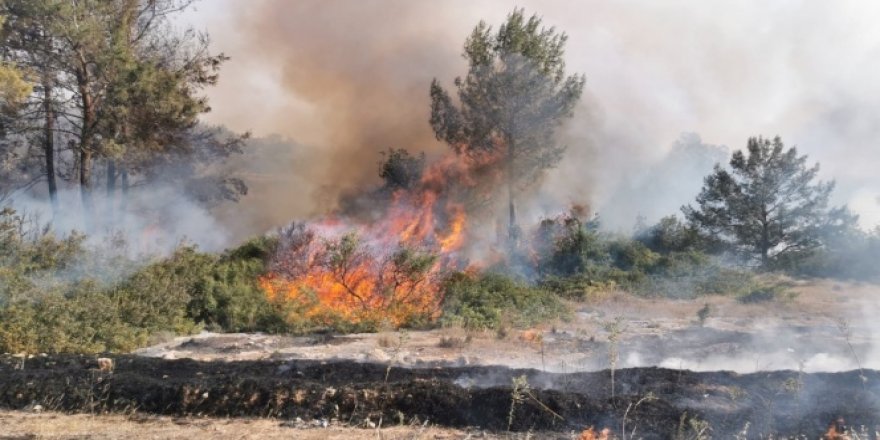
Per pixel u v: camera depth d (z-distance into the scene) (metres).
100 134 23.86
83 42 22.00
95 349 11.20
